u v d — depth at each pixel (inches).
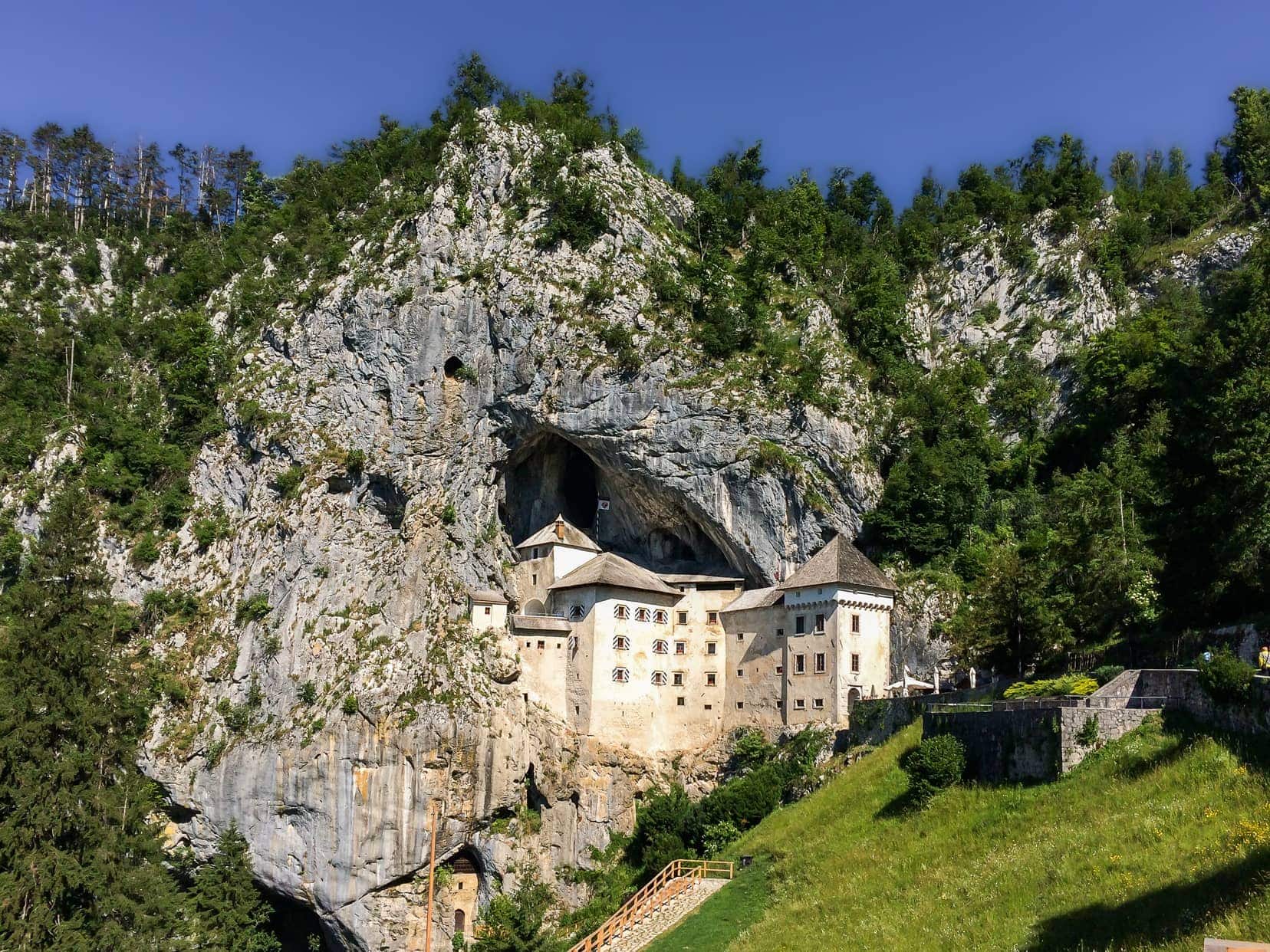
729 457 4313.5
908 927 1800.0
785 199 5797.2
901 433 4468.5
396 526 4554.6
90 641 2819.9
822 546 4195.4
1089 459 4338.1
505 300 4635.8
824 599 3878.0
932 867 2000.5
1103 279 5177.2
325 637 4227.4
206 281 6269.7
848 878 2140.7
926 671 3794.3
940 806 2202.3
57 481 5118.1
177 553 4758.9
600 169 5280.5
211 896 3784.5
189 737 4153.5
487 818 3971.5
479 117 5457.7
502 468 4640.8
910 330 5191.9
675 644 4288.9
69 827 2603.3
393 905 3858.3
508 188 5128.0
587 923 3447.3
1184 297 4921.3
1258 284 3703.3
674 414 4377.5
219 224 7495.1
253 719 4148.6
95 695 2778.1
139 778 2824.8
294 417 4741.6
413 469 4549.7
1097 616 2908.5
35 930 2434.8
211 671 4320.9
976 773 2235.5
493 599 4266.7
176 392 5280.5
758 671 4077.3
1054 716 2074.3
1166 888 1498.5
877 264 5447.8
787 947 1964.8
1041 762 2082.9
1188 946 1325.0
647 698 4202.8
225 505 4842.5
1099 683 2466.8
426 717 3951.8
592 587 4237.2
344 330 4800.7
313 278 5196.9
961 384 4682.6
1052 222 5551.2
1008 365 4985.2
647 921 2437.3
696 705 4212.6
